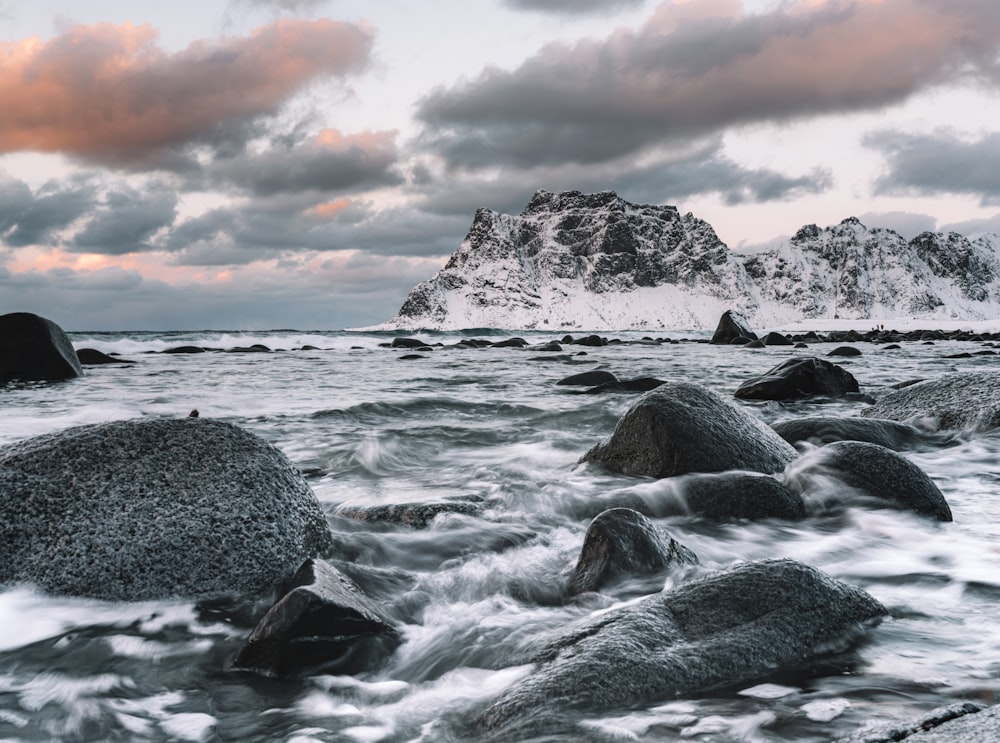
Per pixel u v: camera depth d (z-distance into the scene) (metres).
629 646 2.85
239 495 4.25
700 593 3.24
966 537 4.85
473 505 5.27
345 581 3.70
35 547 3.95
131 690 2.93
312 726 2.64
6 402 12.16
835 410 11.02
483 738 2.49
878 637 3.18
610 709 2.56
